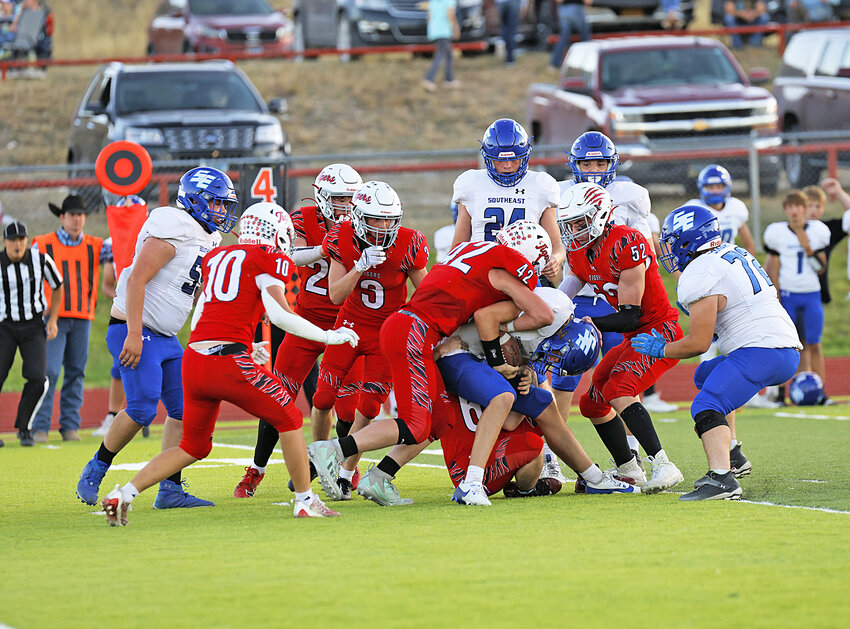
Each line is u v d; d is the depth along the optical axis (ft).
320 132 285.23
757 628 44.42
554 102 226.17
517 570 54.60
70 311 138.00
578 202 80.33
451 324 76.74
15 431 151.53
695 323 78.33
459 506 76.43
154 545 63.62
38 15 321.11
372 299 85.40
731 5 337.31
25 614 48.24
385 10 319.88
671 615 46.26
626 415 81.30
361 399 86.12
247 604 49.14
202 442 72.23
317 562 57.47
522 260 76.02
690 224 79.51
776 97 239.09
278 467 105.19
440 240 129.80
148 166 114.01
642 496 80.28
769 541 61.11
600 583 51.70
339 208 86.02
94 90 220.02
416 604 48.55
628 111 206.28
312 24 341.00
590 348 78.48
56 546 63.98
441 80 318.45
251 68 322.96
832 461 98.48
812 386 151.64
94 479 81.76
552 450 82.12
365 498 78.69
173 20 326.24
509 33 327.88
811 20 324.19
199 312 71.46
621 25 313.32
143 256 79.87
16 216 217.56
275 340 122.83
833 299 204.44
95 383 177.27
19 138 274.36
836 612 46.52
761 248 200.34
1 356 131.44
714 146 204.44
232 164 160.66
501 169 89.66
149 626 46.09
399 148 273.95
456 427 80.07
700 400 79.61
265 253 70.59
